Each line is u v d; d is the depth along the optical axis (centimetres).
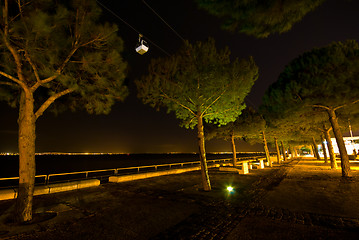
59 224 542
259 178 1426
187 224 536
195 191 986
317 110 1347
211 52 983
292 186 1063
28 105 600
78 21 607
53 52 562
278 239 432
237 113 1077
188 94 988
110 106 755
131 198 846
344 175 1282
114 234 475
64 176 3388
